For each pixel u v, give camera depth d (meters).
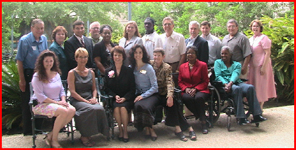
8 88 4.98
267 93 4.82
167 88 3.79
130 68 3.81
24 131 3.81
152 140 3.63
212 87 4.16
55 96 3.47
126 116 3.57
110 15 13.84
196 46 4.44
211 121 4.14
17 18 11.92
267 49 4.61
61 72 3.93
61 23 13.19
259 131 3.97
